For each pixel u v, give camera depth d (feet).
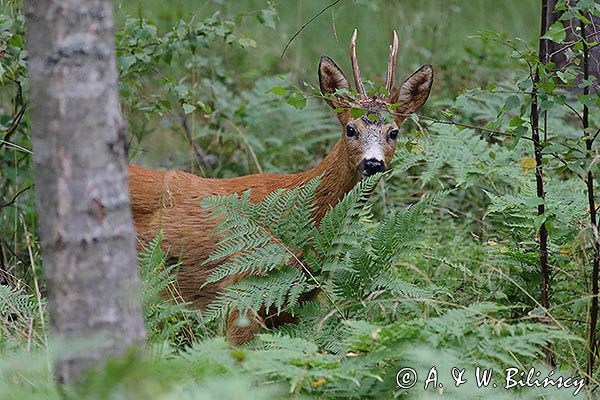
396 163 41.75
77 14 19.38
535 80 28.99
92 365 19.84
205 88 48.42
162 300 31.65
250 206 31.42
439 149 37.37
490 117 45.75
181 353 22.71
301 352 23.34
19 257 37.35
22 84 37.06
